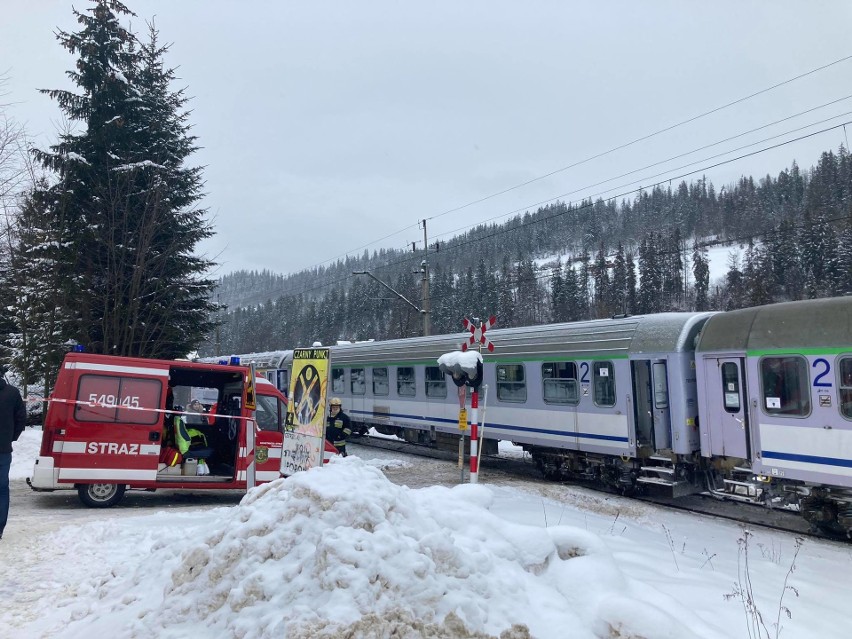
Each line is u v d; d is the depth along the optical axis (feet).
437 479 42.98
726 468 34.86
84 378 31.17
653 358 38.27
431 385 57.62
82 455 30.66
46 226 60.44
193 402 35.86
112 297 62.28
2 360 64.08
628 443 39.34
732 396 34.12
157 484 32.04
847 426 28.94
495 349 49.98
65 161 59.82
